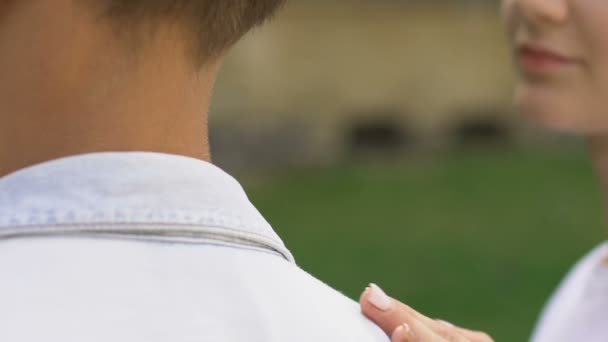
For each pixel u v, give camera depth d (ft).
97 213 2.68
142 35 2.75
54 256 2.63
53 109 2.75
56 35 2.73
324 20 30.89
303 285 3.01
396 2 31.65
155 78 2.79
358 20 31.30
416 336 3.28
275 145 30.04
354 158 31.12
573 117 6.86
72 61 2.73
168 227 2.76
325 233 24.35
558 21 6.70
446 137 32.45
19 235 2.65
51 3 2.72
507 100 33.04
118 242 2.70
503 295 20.77
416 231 24.79
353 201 27.12
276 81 30.19
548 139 33.30
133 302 2.64
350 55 31.24
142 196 2.74
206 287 2.75
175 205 2.79
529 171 30.25
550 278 21.76
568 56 6.78
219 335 2.70
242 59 29.73
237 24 2.96
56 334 2.54
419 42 32.09
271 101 30.12
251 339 2.74
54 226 2.65
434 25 32.22
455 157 31.73
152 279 2.69
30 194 2.69
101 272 2.65
